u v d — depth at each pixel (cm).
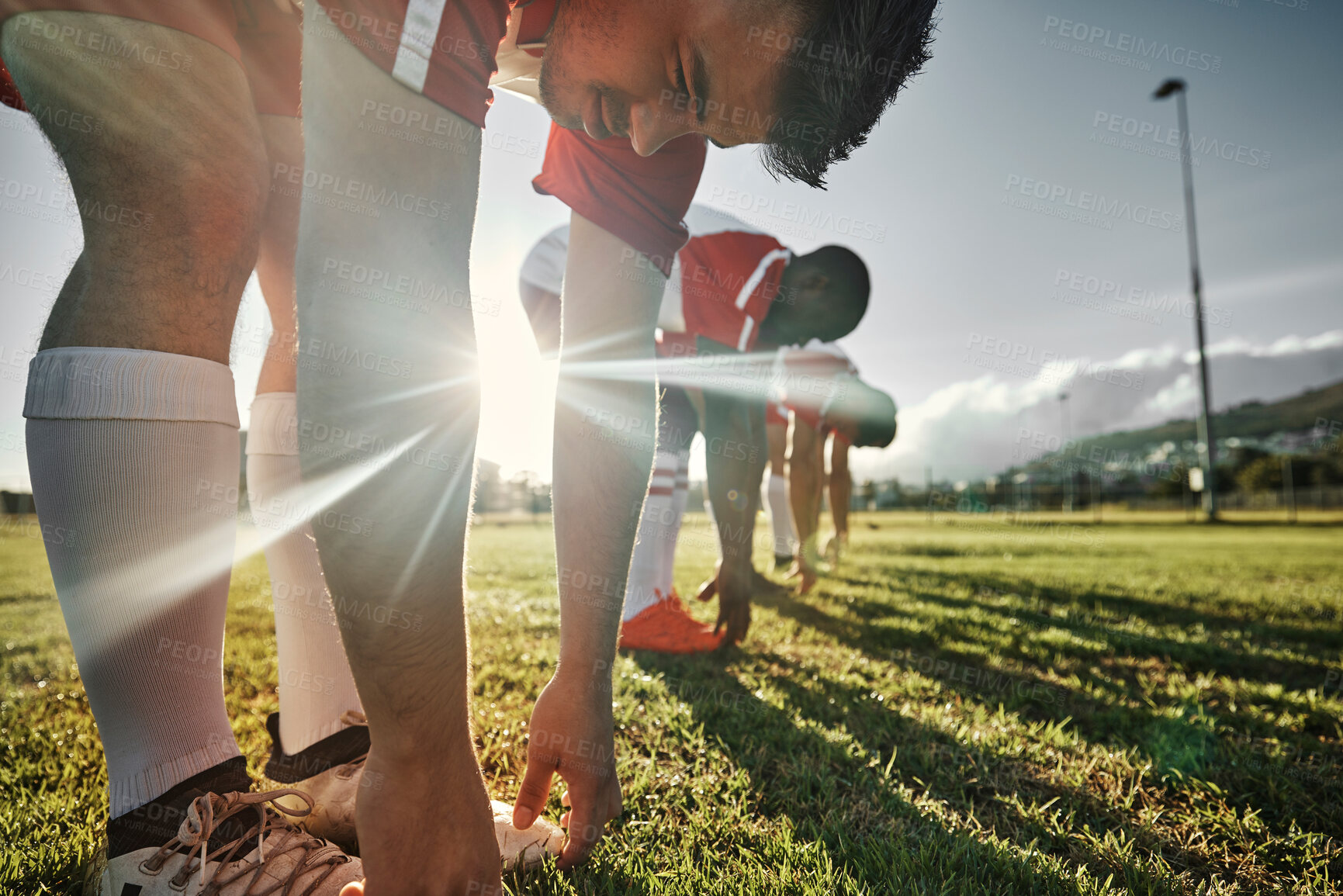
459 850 68
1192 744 154
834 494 500
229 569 90
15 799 122
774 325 281
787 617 315
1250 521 2223
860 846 108
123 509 79
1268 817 126
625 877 99
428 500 60
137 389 79
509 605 333
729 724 166
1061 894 97
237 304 91
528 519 2020
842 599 372
